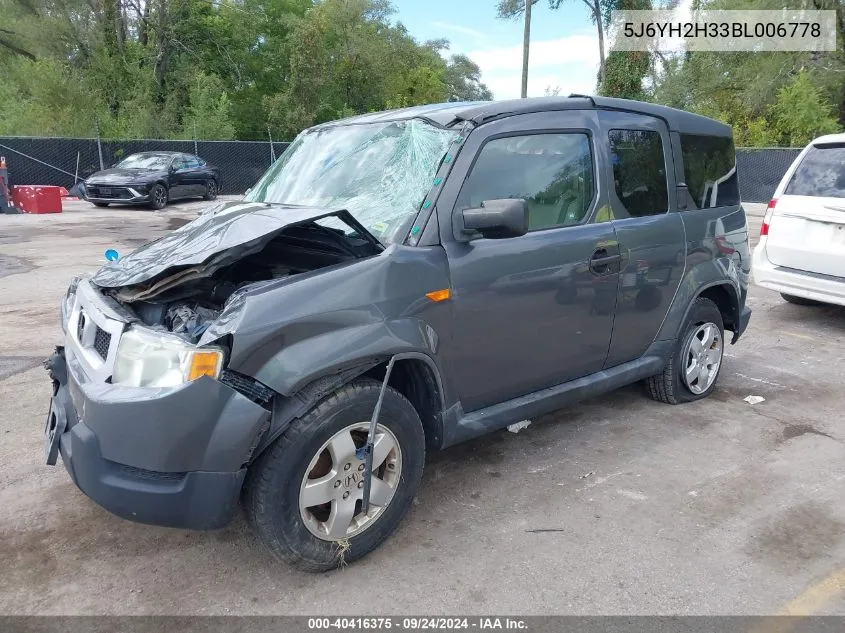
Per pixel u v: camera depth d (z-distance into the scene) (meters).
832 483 3.70
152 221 15.16
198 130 26.78
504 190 3.43
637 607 2.70
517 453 4.05
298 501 2.71
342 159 3.80
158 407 2.46
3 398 4.73
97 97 25.66
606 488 3.64
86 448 2.58
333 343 2.70
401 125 3.65
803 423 4.51
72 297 3.45
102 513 3.35
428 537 3.17
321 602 2.73
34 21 25.48
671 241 4.25
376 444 2.91
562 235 3.62
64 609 2.67
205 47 35.16
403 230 3.13
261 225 3.01
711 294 4.92
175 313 2.93
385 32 45.81
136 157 19.05
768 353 6.09
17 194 16.81
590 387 3.97
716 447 4.14
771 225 6.80
